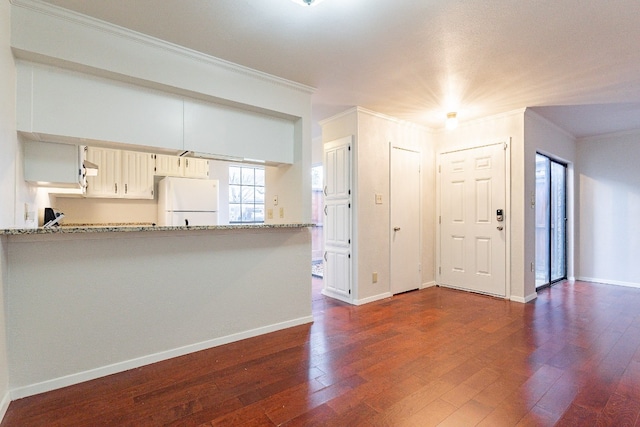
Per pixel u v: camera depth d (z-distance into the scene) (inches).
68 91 85.6
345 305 152.7
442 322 127.1
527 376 84.9
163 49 95.3
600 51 98.5
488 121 166.7
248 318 113.5
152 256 94.3
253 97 114.5
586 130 193.0
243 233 112.7
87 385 81.5
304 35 91.2
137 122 95.7
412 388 79.6
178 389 79.7
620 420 66.7
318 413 70.0
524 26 85.5
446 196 186.4
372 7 78.0
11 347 74.7
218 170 220.4
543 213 193.5
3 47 70.8
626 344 105.0
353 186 155.6
